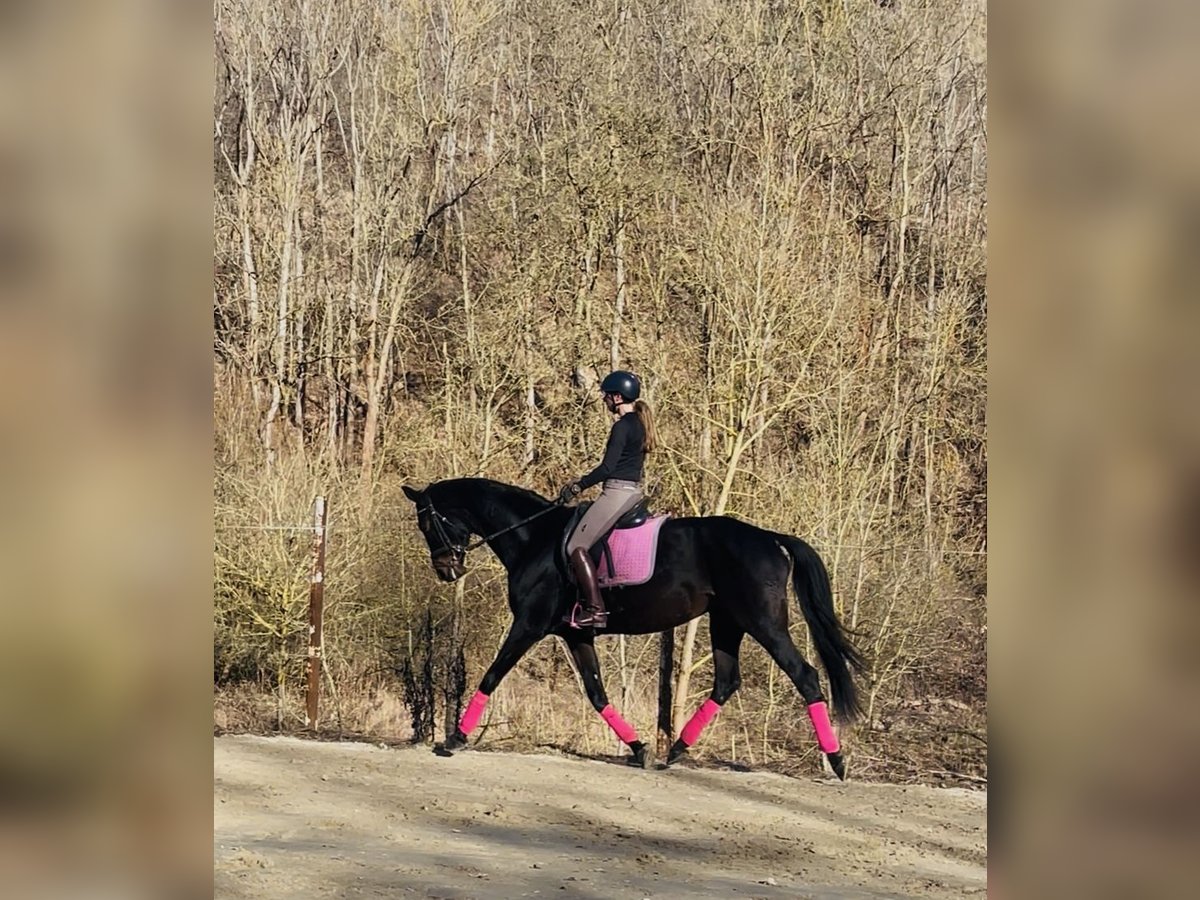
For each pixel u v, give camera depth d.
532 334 14.57
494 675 8.97
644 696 11.20
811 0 14.59
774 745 10.65
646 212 14.62
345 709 11.09
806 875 6.37
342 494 12.18
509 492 8.80
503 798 7.89
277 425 15.66
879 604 10.69
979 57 15.52
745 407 11.41
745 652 10.83
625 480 8.40
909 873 6.54
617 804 7.91
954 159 15.63
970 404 13.47
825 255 13.17
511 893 5.44
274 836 6.52
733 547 8.25
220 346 15.25
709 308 12.45
